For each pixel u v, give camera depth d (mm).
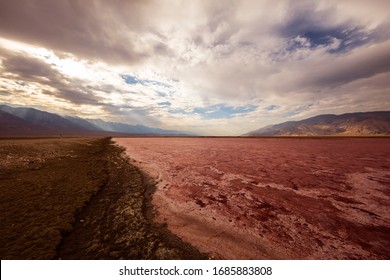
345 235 7160
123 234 7141
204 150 35719
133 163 21562
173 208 9555
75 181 13344
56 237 6660
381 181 13727
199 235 7164
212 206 9758
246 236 7113
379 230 7473
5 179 12883
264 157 25578
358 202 10102
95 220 8234
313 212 9023
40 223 7520
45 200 9812
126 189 12422
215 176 15484
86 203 9930
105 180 14344
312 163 20734
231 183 13586
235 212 9078
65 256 5863
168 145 50344
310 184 13172
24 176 13812
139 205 9820
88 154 28672
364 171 16797
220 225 7898
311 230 7516
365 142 57531
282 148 38906
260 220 8320
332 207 9547
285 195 11195
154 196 11219
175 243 6648
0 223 7375
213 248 6406
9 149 22344
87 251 6141
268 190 12078
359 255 6059
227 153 30562
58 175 14625
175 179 14727
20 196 10148
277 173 16297
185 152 32438
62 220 7836
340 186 12703
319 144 50250
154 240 6738
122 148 40906
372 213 8859
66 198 10234
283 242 6754
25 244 6195
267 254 6141
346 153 29453
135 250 6215
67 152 28766
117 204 9984
